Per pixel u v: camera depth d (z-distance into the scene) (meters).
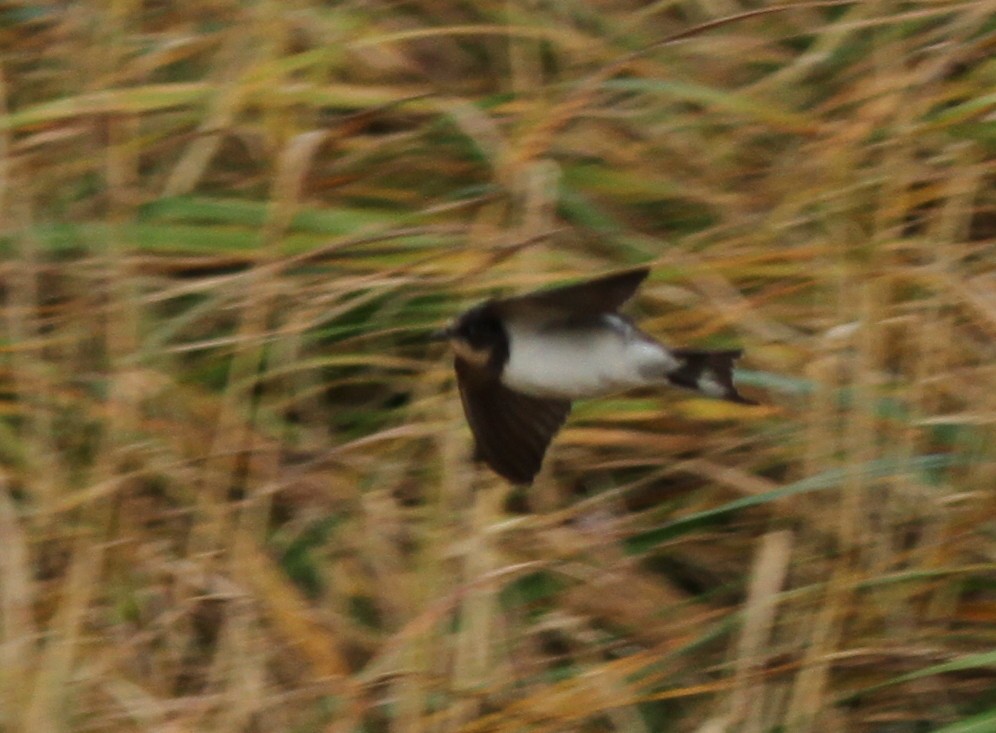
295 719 9.18
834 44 11.62
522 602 9.69
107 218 10.88
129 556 9.69
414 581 9.62
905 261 10.91
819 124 11.20
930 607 9.59
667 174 11.41
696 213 11.23
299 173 10.68
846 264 10.51
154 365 10.34
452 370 10.21
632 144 11.48
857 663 9.30
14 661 9.09
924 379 10.01
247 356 10.30
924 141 11.20
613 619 9.71
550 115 10.89
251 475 10.05
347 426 10.60
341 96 11.38
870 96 11.05
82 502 9.77
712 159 11.37
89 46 11.60
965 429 10.11
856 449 9.77
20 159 10.90
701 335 10.52
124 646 9.22
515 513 10.28
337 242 10.32
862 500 9.73
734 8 12.21
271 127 11.26
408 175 11.40
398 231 10.39
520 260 10.54
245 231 10.77
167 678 9.38
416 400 10.51
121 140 11.12
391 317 10.58
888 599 9.51
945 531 9.67
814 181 10.91
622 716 9.14
